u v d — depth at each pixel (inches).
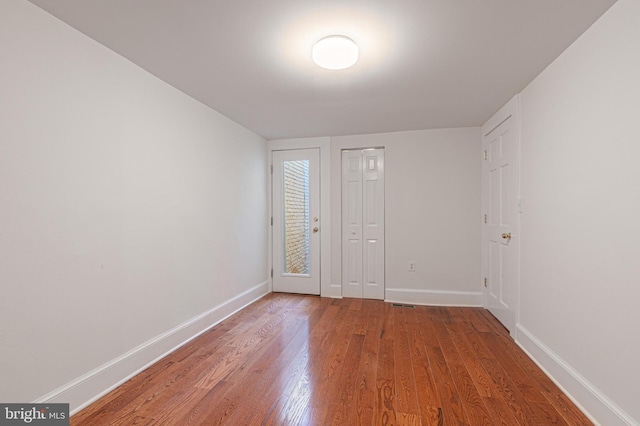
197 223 101.4
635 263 50.1
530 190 87.2
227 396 66.9
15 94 52.1
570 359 67.7
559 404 64.5
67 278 60.5
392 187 142.9
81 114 63.4
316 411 62.0
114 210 71.2
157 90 84.4
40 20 55.7
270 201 157.2
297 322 113.4
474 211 134.6
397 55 72.7
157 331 84.0
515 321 96.3
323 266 150.2
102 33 63.7
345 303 138.7
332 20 59.4
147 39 66.1
